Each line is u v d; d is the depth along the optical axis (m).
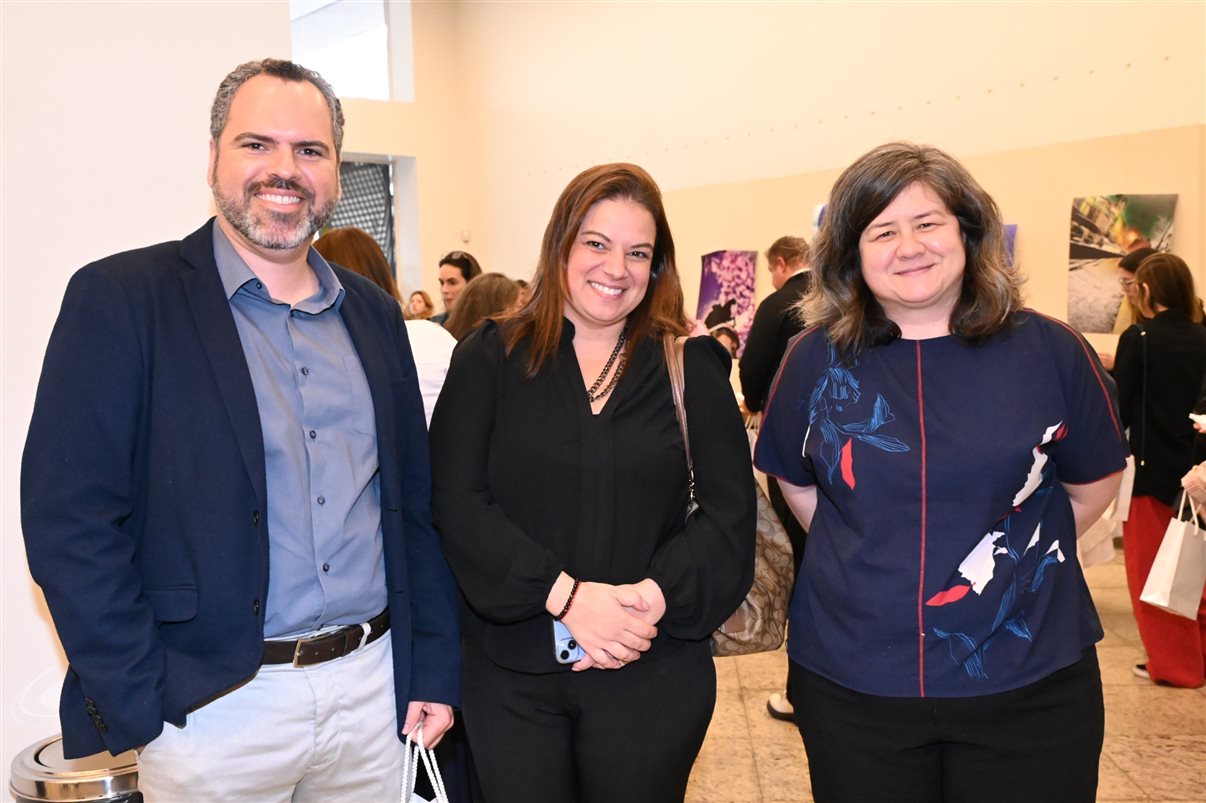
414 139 9.20
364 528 1.57
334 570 1.51
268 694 1.48
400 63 9.26
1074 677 1.55
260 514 1.42
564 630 1.59
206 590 1.40
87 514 1.33
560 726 1.65
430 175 9.33
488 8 8.99
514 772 1.60
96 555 1.33
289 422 1.48
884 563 1.55
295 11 9.89
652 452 1.65
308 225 1.48
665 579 1.59
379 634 1.62
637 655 1.58
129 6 2.20
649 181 1.70
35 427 1.34
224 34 2.32
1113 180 4.93
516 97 8.84
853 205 1.58
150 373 1.40
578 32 8.12
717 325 6.98
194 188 2.31
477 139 9.34
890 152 1.57
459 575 1.62
